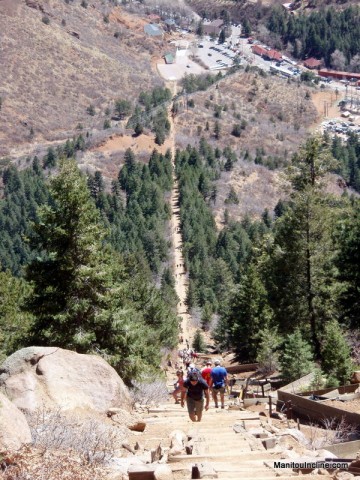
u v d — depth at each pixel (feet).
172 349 197.47
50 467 24.00
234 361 163.02
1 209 507.30
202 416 43.78
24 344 72.13
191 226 486.38
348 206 109.91
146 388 64.18
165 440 34.30
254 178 619.67
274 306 114.62
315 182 114.32
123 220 469.57
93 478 23.97
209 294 350.64
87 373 42.47
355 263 101.86
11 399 38.24
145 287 154.71
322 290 105.81
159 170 596.29
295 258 107.45
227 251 419.33
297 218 107.24
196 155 625.00
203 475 23.58
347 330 110.52
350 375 80.43
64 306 71.00
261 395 64.85
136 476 23.70
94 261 71.61
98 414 40.01
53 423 31.58
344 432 38.32
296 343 88.12
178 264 443.73
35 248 71.77
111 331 73.00
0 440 25.82
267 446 30.83
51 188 69.87
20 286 132.87
